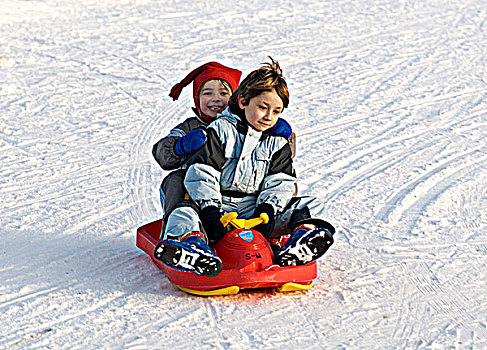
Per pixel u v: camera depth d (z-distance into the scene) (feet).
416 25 105.19
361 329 27.96
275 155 31.99
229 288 29.60
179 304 29.58
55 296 30.35
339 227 39.81
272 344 26.53
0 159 51.11
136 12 109.70
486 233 39.50
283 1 121.39
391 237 38.50
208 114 35.81
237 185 31.96
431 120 62.95
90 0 118.32
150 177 48.70
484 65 83.66
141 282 31.86
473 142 57.26
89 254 35.32
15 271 33.12
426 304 30.48
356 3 121.60
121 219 40.88
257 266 29.45
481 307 30.37
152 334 27.04
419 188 46.47
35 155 52.13
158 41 90.84
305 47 90.12
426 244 37.63
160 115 63.05
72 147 54.19
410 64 82.99
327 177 48.55
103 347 26.05
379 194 45.39
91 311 28.94
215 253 30.12
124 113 63.16
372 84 74.28
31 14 105.29
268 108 30.42
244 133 31.35
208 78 35.53
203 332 27.30
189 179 31.27
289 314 28.96
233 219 30.35
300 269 30.12
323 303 30.12
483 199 45.34
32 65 77.41
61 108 63.62
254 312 29.04
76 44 87.66
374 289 31.71
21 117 60.80
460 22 107.96
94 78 73.41
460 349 26.66
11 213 41.29
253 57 84.33
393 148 55.16
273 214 31.40
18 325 27.73
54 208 42.24
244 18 106.93
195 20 104.68
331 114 63.87
